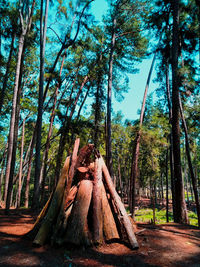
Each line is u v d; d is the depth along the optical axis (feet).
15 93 30.07
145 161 37.04
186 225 17.57
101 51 45.80
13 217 17.40
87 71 48.32
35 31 32.55
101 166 14.28
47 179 116.16
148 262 8.89
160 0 30.78
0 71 40.45
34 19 32.60
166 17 32.83
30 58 48.06
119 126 76.23
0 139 78.07
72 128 39.81
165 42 33.78
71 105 52.24
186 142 30.25
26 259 8.48
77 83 51.75
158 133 38.14
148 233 13.12
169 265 8.64
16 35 31.78
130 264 8.66
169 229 15.08
